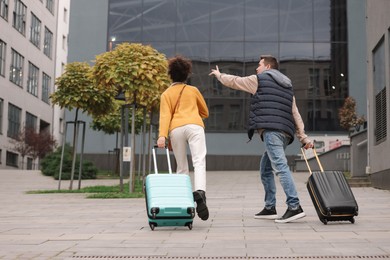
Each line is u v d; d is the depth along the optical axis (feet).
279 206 26.86
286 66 95.45
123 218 21.65
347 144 77.51
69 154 67.72
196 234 16.56
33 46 149.28
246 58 96.07
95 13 96.53
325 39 95.66
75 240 15.64
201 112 19.31
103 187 45.37
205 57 96.12
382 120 40.22
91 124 74.38
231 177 64.64
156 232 17.15
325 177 18.80
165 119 18.20
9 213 24.22
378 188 40.93
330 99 94.07
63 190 43.11
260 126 19.06
